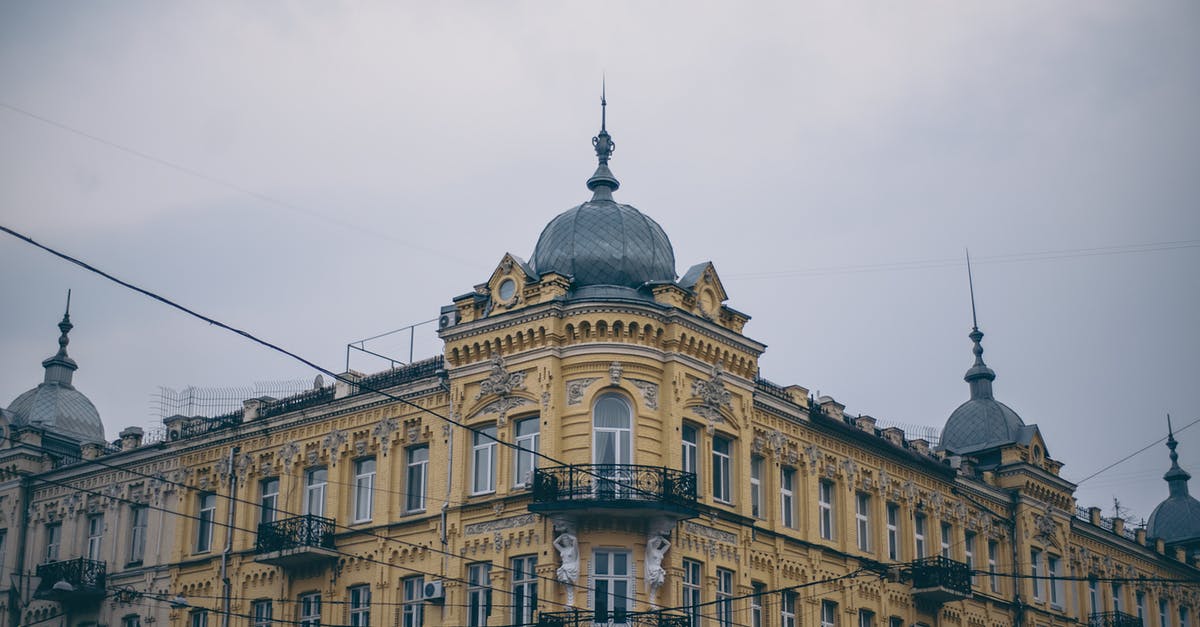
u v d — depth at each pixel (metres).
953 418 70.12
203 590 55.50
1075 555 69.94
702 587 47.28
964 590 57.94
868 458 57.44
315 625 51.84
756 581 50.00
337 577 51.59
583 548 45.28
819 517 54.03
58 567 59.16
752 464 51.69
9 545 62.88
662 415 47.12
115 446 62.97
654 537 45.34
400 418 51.72
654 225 51.06
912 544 58.72
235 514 55.62
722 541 48.34
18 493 63.38
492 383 48.38
